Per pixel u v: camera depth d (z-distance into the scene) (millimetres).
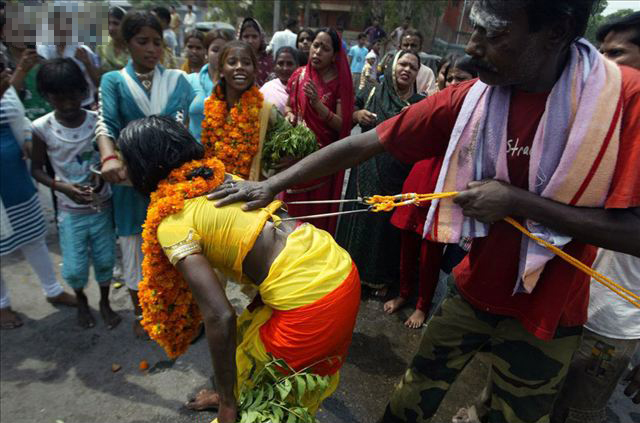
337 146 1627
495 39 1165
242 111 2402
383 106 3115
